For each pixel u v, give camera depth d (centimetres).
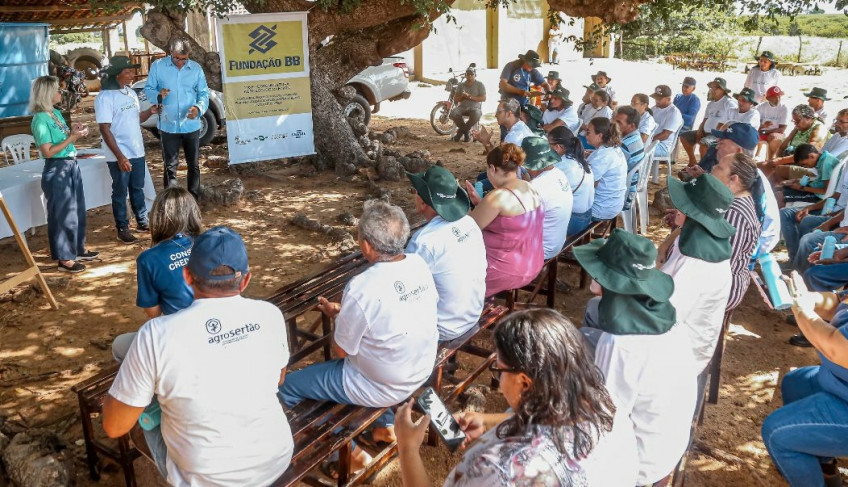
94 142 1257
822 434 302
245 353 248
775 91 1002
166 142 796
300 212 830
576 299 605
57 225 623
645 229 762
